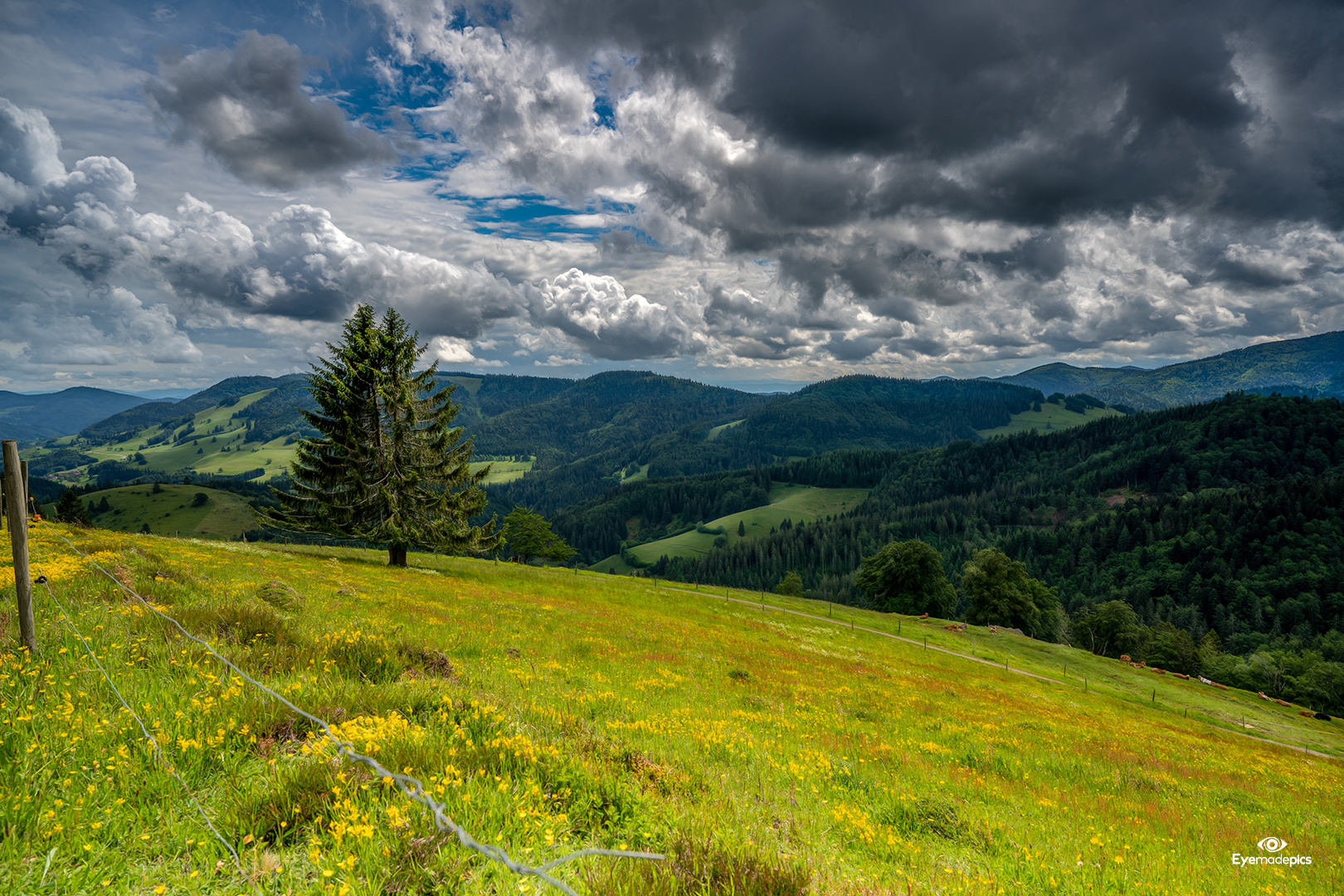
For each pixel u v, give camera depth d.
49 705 5.12
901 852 6.27
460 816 3.94
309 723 5.50
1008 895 5.52
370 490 34.16
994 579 78.44
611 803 5.01
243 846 3.39
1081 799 11.60
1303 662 87.69
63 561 13.82
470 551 38.09
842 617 60.25
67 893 3.05
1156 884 6.67
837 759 10.65
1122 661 61.25
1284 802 14.79
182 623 8.98
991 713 22.64
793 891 3.89
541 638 19.89
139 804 3.80
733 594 67.00
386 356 34.88
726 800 6.25
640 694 13.94
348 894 3.05
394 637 12.09
